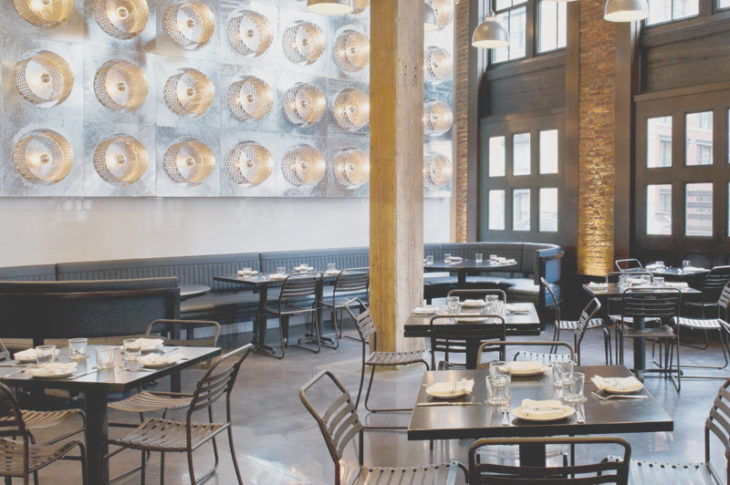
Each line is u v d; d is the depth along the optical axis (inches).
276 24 354.6
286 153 361.7
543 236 400.5
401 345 268.7
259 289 338.3
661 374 259.9
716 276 298.8
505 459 172.1
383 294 268.8
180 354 160.2
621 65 350.3
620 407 115.0
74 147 295.7
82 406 227.9
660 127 340.2
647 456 173.9
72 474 170.2
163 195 322.3
